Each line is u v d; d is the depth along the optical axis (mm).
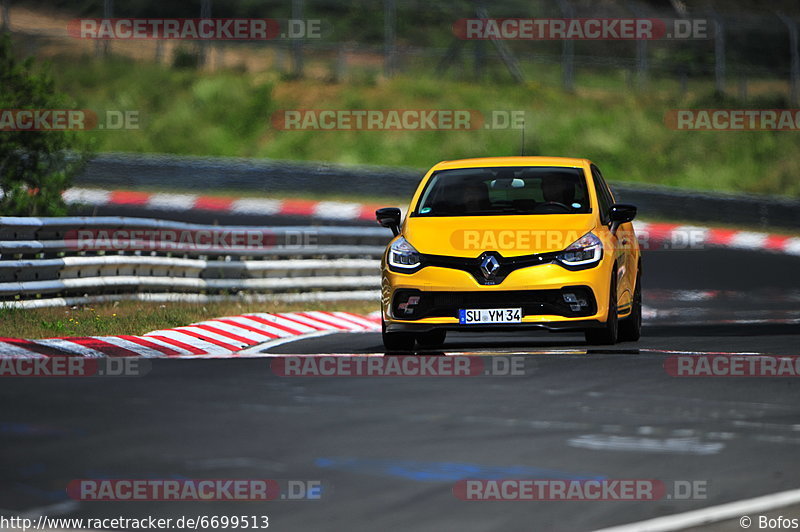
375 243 72500
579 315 38344
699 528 17172
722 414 26500
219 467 20500
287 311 58969
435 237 39344
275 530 16812
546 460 21453
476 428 24500
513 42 190000
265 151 142000
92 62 155500
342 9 192875
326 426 24516
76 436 22953
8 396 27859
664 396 29062
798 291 81375
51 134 62094
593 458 21688
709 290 80812
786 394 29500
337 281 66875
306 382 31203
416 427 24531
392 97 154625
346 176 125562
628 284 43094
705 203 126500
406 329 38875
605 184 45562
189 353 41125
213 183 122812
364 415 25922
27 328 42125
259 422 24859
